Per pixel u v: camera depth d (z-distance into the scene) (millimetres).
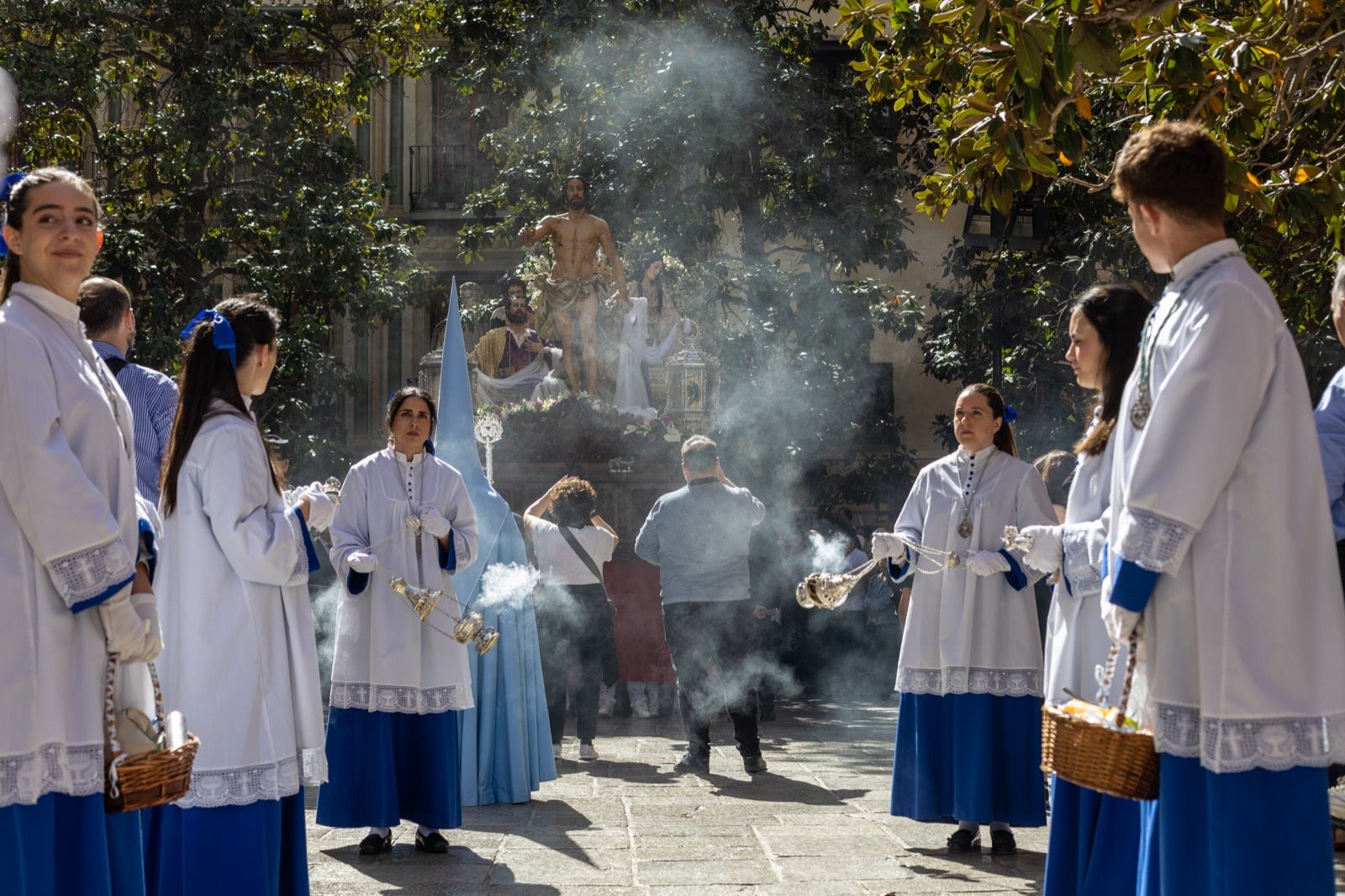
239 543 4246
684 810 7078
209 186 20156
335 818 5895
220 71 19703
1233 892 2939
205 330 4457
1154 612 3076
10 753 2971
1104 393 4523
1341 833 5867
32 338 3154
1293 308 10812
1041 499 6086
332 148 20609
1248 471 3004
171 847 4168
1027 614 6004
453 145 24906
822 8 20109
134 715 3277
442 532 6105
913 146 21156
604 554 9250
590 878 5453
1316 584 3037
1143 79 7316
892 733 11016
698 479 8562
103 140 20281
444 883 5359
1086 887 3873
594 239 17109
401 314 24500
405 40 21375
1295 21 7078
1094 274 17000
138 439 5230
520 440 15156
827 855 5910
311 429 20922
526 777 7250
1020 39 6230
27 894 2994
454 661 6105
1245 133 7145
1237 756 2930
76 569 3064
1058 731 3240
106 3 19547
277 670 4375
